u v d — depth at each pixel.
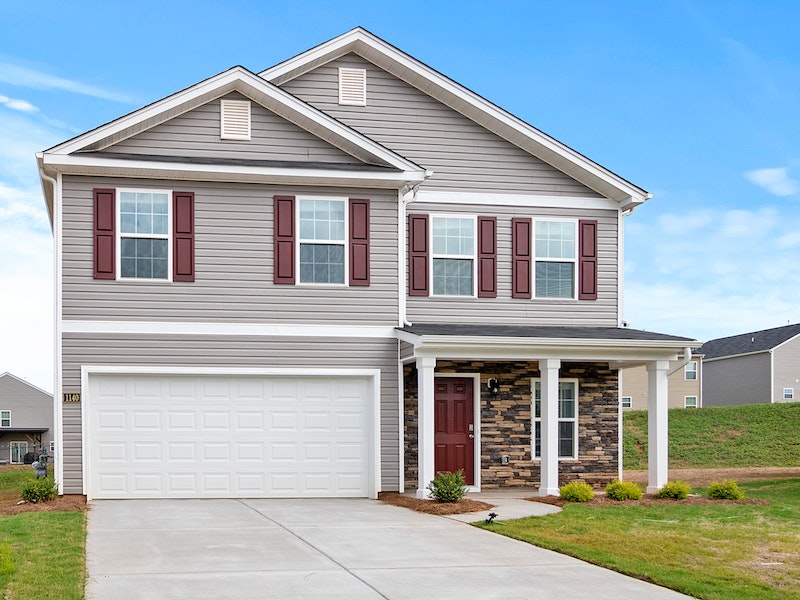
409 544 11.36
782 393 50.56
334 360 17.00
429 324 17.77
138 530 12.26
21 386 57.81
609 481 18.69
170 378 16.45
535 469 18.33
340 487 17.02
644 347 16.75
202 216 16.61
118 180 16.28
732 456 32.94
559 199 18.75
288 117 17.00
